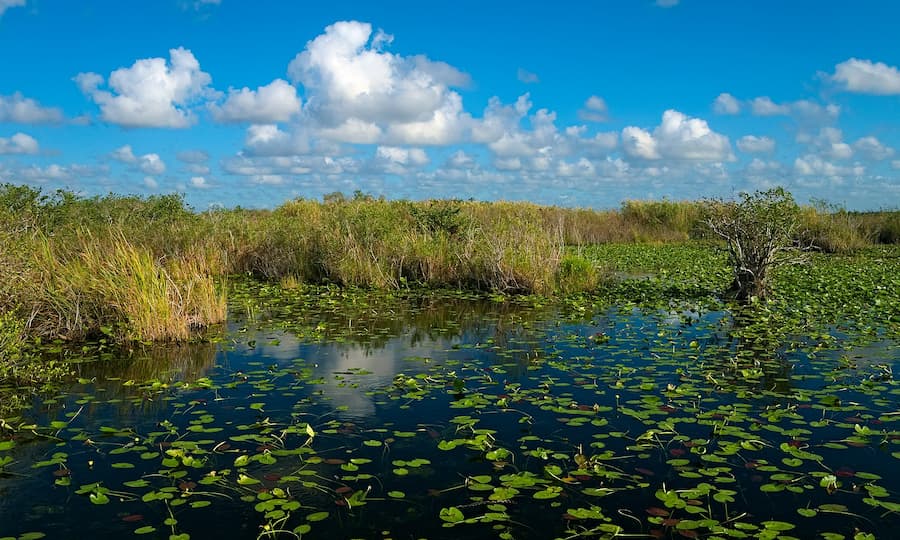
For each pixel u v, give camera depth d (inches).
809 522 140.2
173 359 283.6
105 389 238.5
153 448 181.2
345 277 525.3
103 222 581.0
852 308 398.3
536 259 505.4
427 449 181.0
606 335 329.1
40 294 317.4
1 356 241.4
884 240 966.4
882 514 143.7
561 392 233.5
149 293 321.1
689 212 1165.1
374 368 269.0
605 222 1130.0
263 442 184.9
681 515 142.8
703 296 467.2
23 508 146.0
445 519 138.2
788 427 196.1
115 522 139.6
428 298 466.6
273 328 353.7
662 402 220.4
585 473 162.9
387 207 759.1
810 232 863.7
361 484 158.6
